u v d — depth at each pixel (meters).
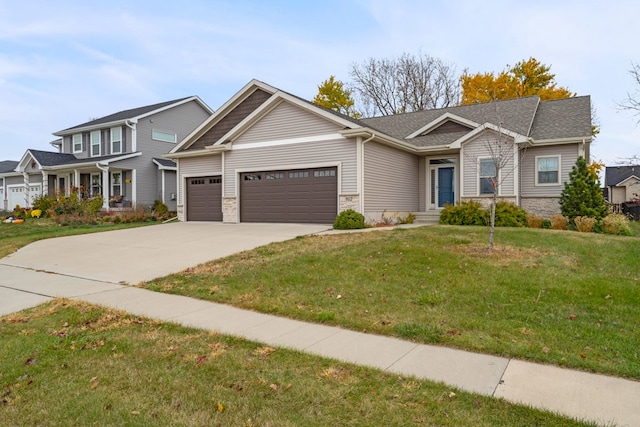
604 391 3.39
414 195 18.25
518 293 6.03
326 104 34.28
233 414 3.08
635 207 26.03
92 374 3.79
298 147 15.55
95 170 25.92
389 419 2.99
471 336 4.64
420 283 6.71
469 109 20.27
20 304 6.31
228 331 5.04
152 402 3.27
